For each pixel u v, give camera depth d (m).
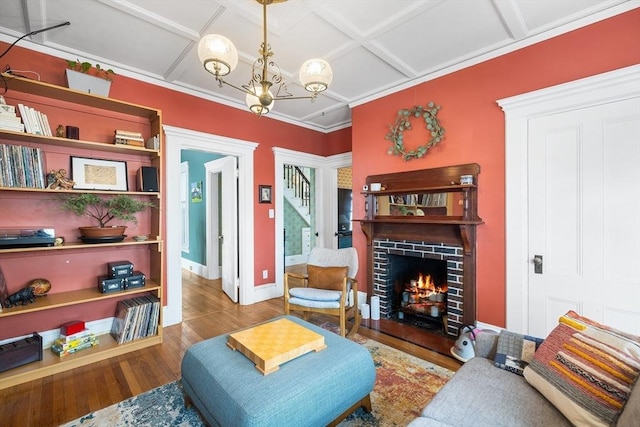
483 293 2.72
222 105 3.71
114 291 2.60
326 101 3.83
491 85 2.68
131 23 2.25
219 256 5.41
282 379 1.44
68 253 2.62
